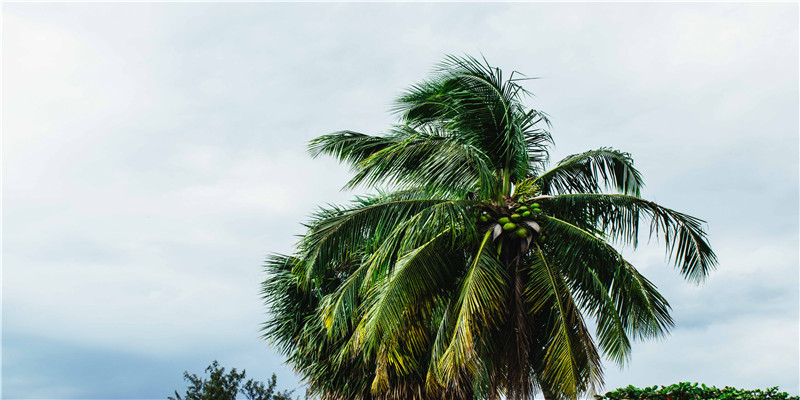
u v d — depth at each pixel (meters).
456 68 12.91
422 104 13.70
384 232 12.11
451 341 10.84
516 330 11.60
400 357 13.09
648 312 11.41
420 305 11.92
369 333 10.96
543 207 12.87
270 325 16.95
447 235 12.23
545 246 12.35
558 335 10.89
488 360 11.94
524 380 11.25
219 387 30.77
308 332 15.95
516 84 12.79
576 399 10.45
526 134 13.51
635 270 11.51
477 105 12.94
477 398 13.84
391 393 14.56
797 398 9.35
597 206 12.49
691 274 11.95
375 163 12.70
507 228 11.84
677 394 10.09
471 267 11.52
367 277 11.56
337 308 11.90
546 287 11.38
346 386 15.34
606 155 12.73
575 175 13.39
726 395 9.54
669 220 11.88
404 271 11.55
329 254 11.98
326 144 13.98
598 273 11.71
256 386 31.77
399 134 13.66
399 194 14.10
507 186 12.63
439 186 12.47
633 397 10.41
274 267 17.31
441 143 12.61
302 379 16.67
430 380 12.46
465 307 10.81
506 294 11.72
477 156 11.96
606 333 11.12
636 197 11.95
